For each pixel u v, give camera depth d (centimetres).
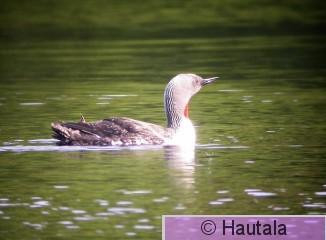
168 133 1705
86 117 2012
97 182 1428
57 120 1962
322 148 1659
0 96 2352
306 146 1680
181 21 4178
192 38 3678
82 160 1570
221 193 1364
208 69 2875
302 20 4141
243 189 1386
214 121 1959
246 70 2847
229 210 1280
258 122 1938
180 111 1727
